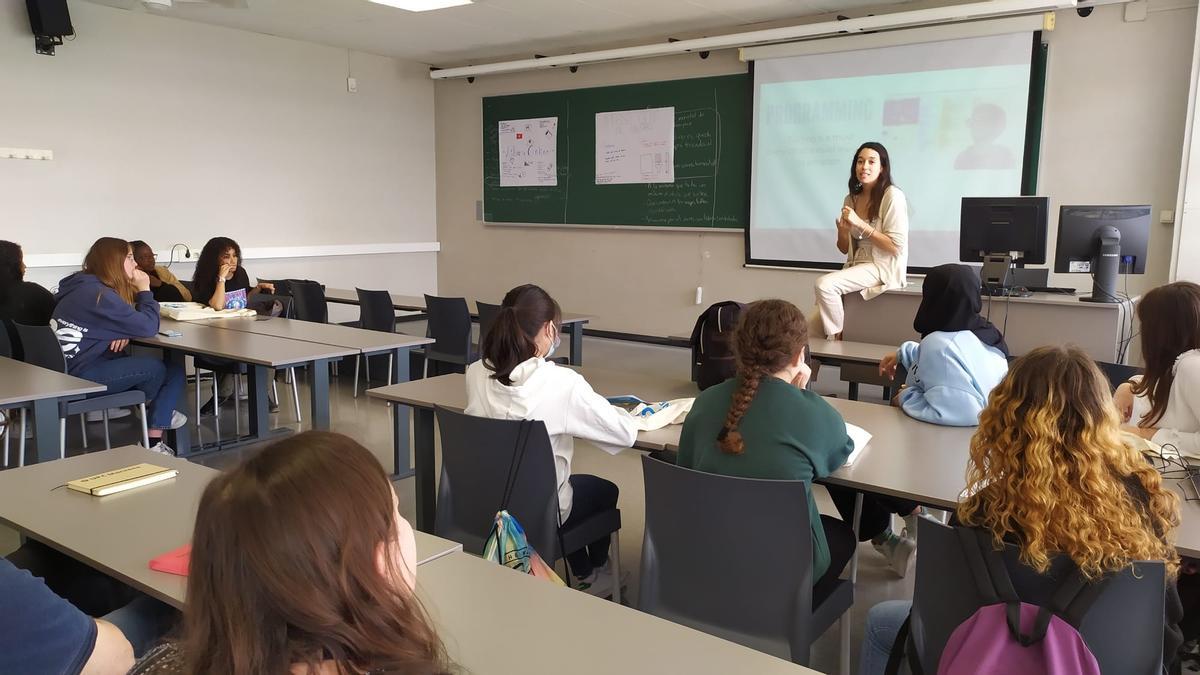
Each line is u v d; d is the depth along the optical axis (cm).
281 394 559
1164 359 214
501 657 119
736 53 680
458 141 871
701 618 190
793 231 670
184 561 149
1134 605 127
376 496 72
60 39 593
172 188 682
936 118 593
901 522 317
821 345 407
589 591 260
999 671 120
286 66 746
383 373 604
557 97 789
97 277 394
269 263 758
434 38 735
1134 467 133
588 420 227
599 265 792
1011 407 133
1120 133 530
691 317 742
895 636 174
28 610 105
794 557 176
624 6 609
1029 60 551
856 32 615
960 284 280
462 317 513
